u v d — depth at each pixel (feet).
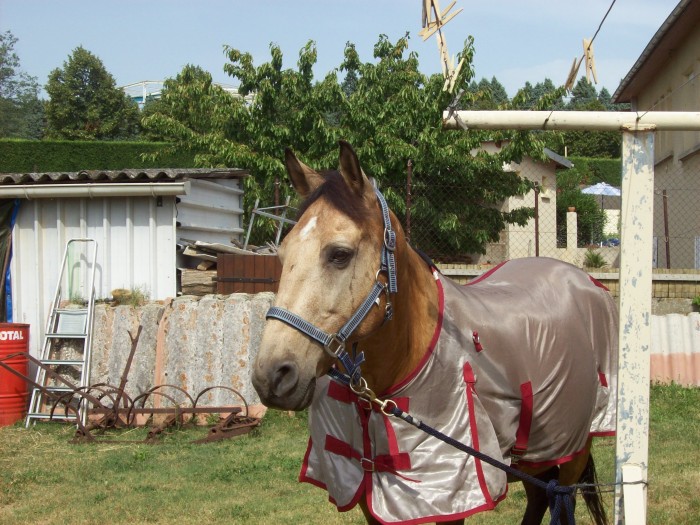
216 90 43.27
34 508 16.47
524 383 10.05
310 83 42.50
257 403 24.06
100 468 19.57
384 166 36.81
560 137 37.52
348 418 9.43
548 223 59.98
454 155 35.22
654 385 27.99
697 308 29.53
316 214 8.47
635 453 9.14
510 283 11.86
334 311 8.22
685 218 42.88
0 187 26.63
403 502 8.78
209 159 42.14
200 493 17.42
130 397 24.62
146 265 26.96
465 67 30.89
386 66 42.19
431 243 34.88
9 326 24.98
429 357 9.31
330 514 15.98
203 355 24.43
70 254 27.25
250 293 26.48
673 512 15.65
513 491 17.74
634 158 9.12
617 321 12.66
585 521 15.67
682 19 37.91
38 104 173.17
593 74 9.25
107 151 84.17
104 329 25.54
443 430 9.14
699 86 38.50
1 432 23.77
